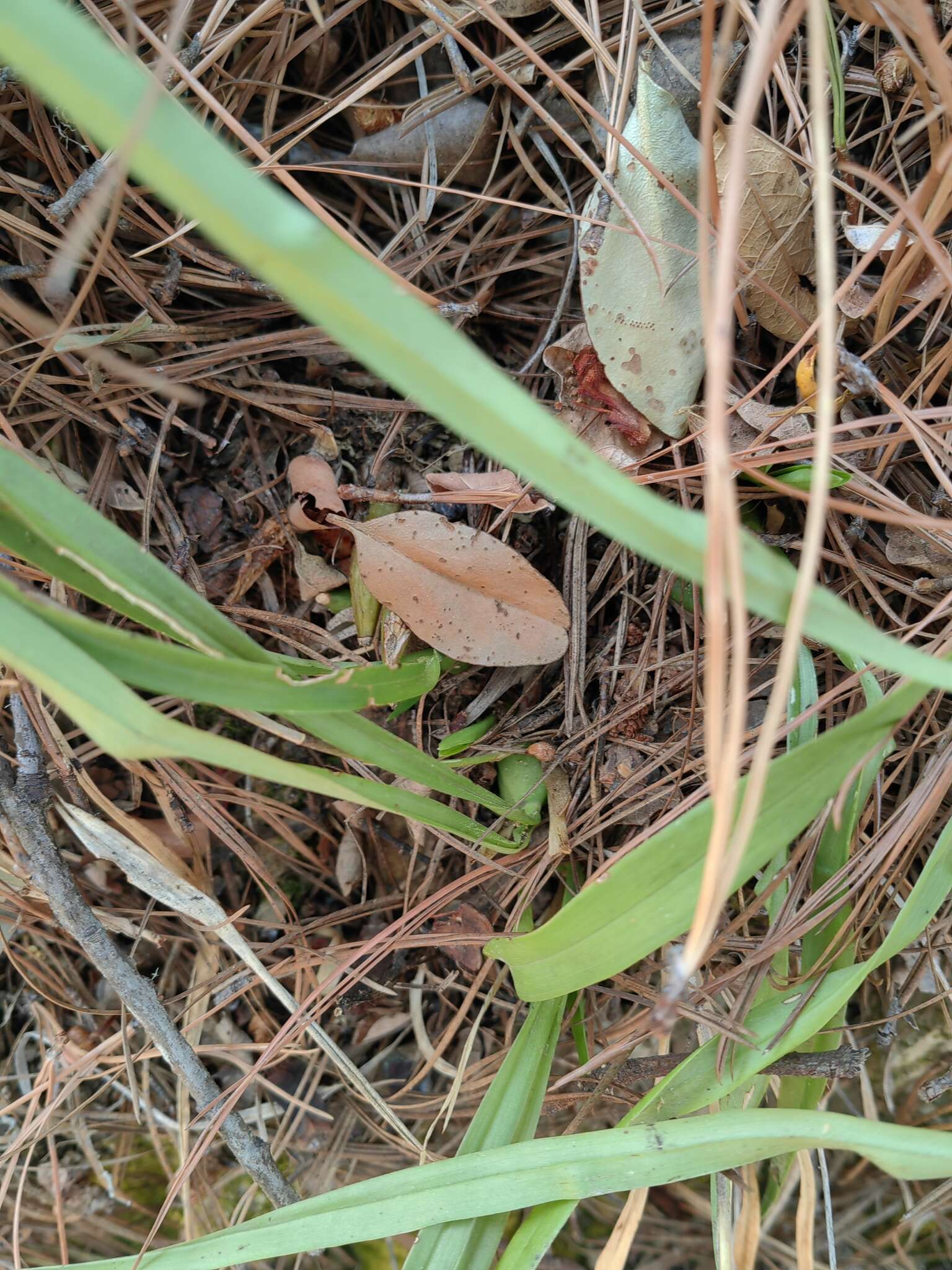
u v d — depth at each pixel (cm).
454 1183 20
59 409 24
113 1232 27
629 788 23
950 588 22
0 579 15
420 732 23
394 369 12
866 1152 18
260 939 27
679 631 24
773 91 22
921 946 24
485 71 23
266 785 26
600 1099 24
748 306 22
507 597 22
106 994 27
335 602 25
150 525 25
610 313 21
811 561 13
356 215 25
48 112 23
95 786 24
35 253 23
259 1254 20
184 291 24
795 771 16
